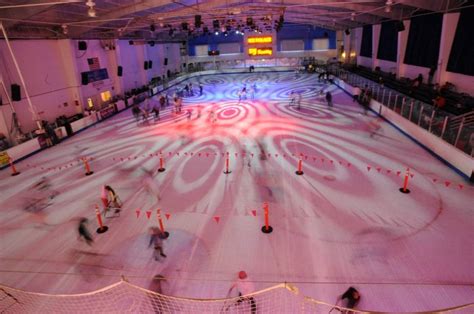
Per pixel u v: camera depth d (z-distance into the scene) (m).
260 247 7.38
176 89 32.72
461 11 15.34
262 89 29.28
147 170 12.16
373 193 9.52
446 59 16.70
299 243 7.45
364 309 5.59
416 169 11.02
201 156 13.27
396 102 16.05
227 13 18.73
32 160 14.31
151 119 20.55
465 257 6.74
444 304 5.66
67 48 19.11
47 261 7.38
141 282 6.51
